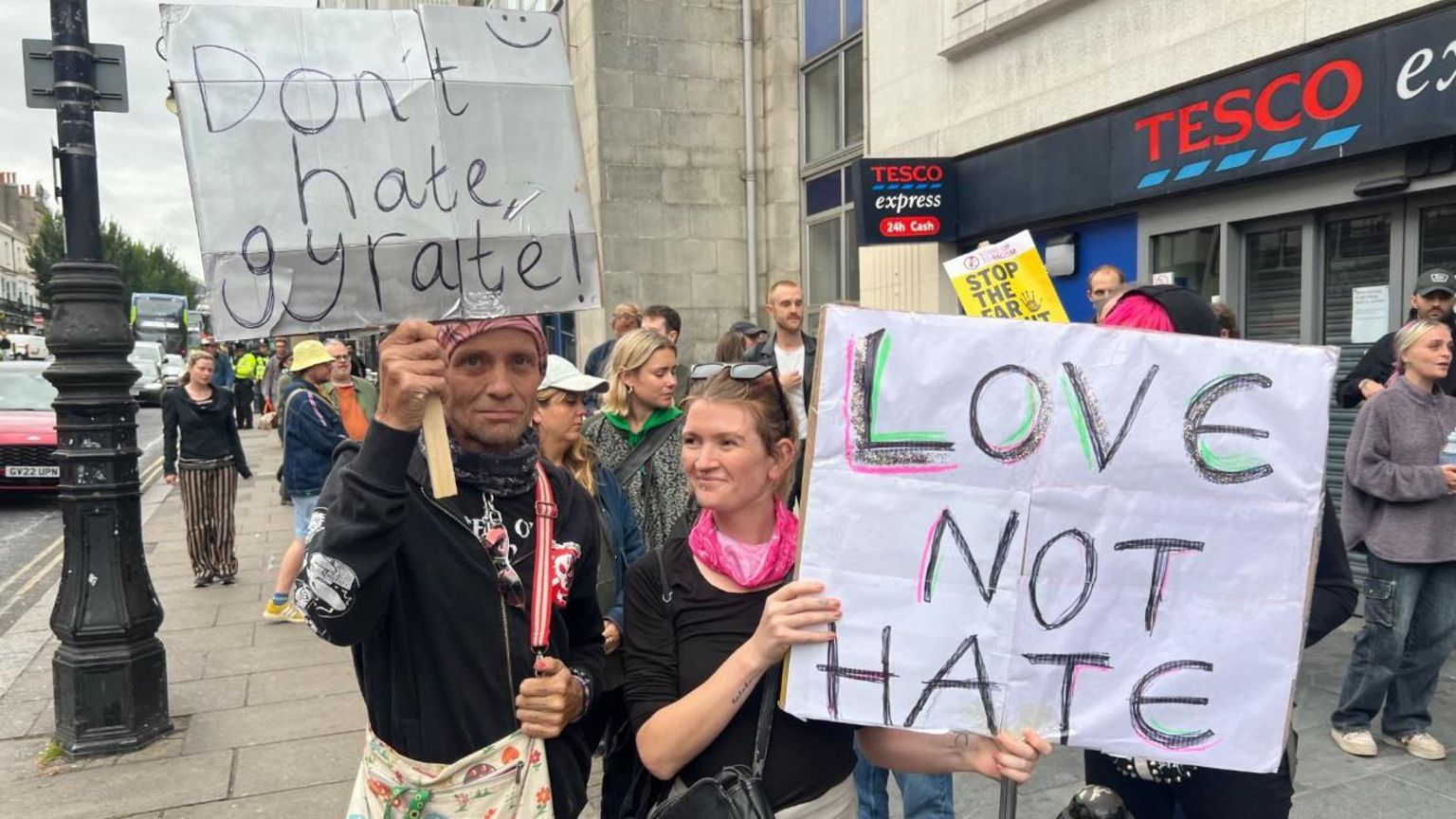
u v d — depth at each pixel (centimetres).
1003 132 735
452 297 181
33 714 451
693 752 163
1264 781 180
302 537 618
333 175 174
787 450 178
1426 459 355
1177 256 635
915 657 161
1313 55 505
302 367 622
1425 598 358
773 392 178
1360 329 532
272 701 464
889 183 766
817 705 160
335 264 174
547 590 178
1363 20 477
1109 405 162
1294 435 161
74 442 404
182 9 167
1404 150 475
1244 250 591
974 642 161
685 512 258
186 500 713
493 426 177
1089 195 660
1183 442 162
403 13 181
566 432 288
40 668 525
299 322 172
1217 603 162
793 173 1213
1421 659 361
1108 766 209
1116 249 676
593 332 1260
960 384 161
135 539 418
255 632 589
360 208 175
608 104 1175
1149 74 605
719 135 1226
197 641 570
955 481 161
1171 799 204
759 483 173
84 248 410
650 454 333
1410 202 498
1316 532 162
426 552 165
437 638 166
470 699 168
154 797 363
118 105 414
